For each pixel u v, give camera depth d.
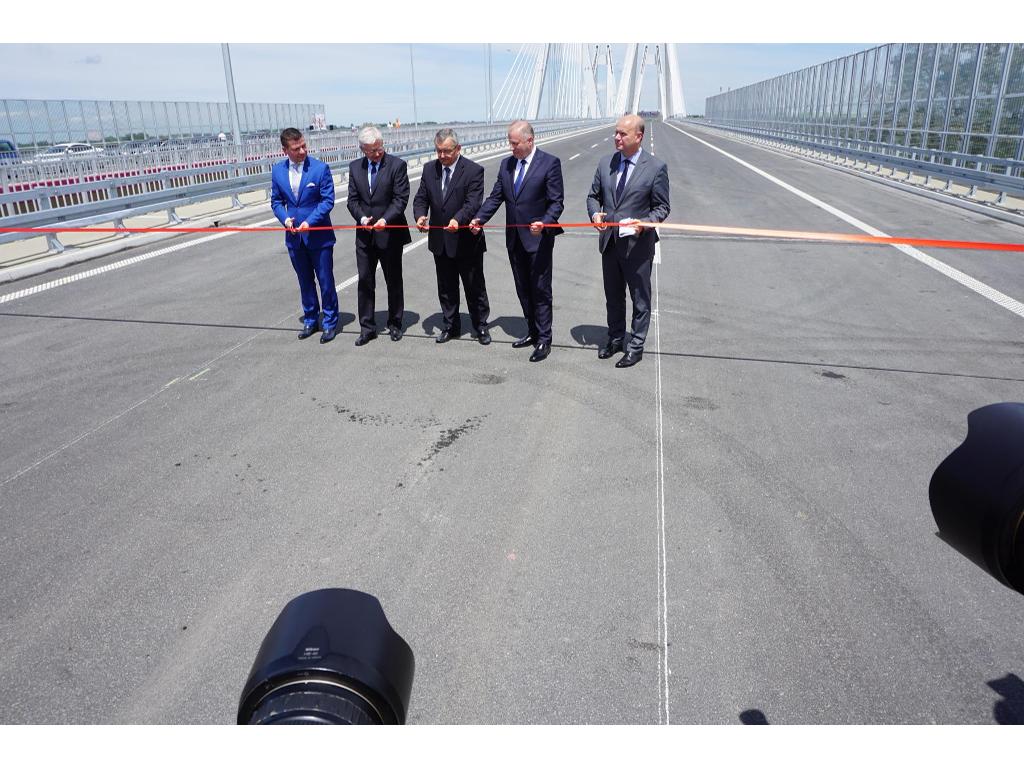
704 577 2.76
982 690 2.19
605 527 3.12
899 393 4.64
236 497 3.43
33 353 5.63
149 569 2.87
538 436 4.06
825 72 29.27
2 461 3.84
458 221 5.29
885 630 2.46
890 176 18.25
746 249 9.70
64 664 2.36
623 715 2.11
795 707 2.13
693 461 3.73
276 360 5.43
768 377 4.95
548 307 5.30
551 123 48.66
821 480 3.51
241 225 12.41
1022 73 13.95
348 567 2.86
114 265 9.02
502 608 2.60
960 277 7.90
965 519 1.04
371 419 4.32
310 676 0.79
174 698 2.21
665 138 44.19
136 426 4.27
